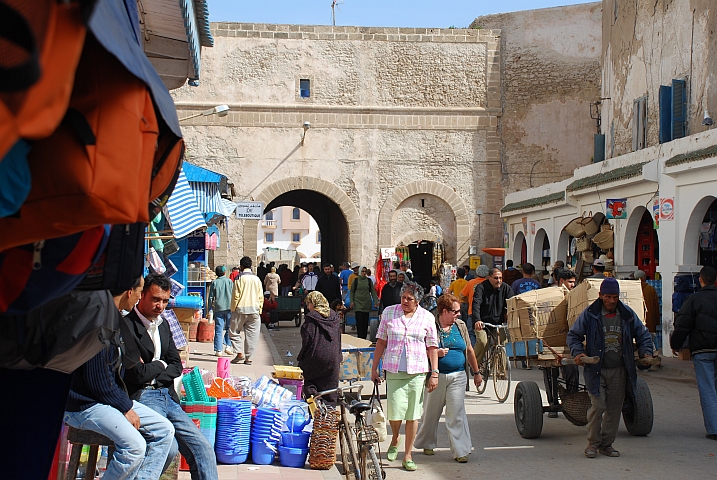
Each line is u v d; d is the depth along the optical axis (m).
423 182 31.59
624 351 8.58
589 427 8.73
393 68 31.67
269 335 22.97
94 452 5.59
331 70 31.39
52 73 1.78
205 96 30.84
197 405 7.89
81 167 2.18
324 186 31.23
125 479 5.10
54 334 3.75
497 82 31.95
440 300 8.77
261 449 8.20
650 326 16.64
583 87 31.91
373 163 31.47
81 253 2.78
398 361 8.21
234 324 15.95
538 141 31.92
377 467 6.63
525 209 27.17
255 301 15.87
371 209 31.44
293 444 8.19
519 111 31.95
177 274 17.08
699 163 15.70
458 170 31.81
